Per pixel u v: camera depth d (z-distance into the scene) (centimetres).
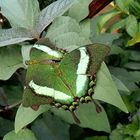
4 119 50
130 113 55
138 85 57
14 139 43
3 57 42
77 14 43
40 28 41
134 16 54
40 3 49
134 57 56
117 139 53
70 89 37
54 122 50
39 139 49
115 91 38
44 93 36
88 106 45
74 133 55
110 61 56
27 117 39
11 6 42
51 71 37
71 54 37
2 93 50
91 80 37
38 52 38
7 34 40
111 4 55
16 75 51
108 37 50
